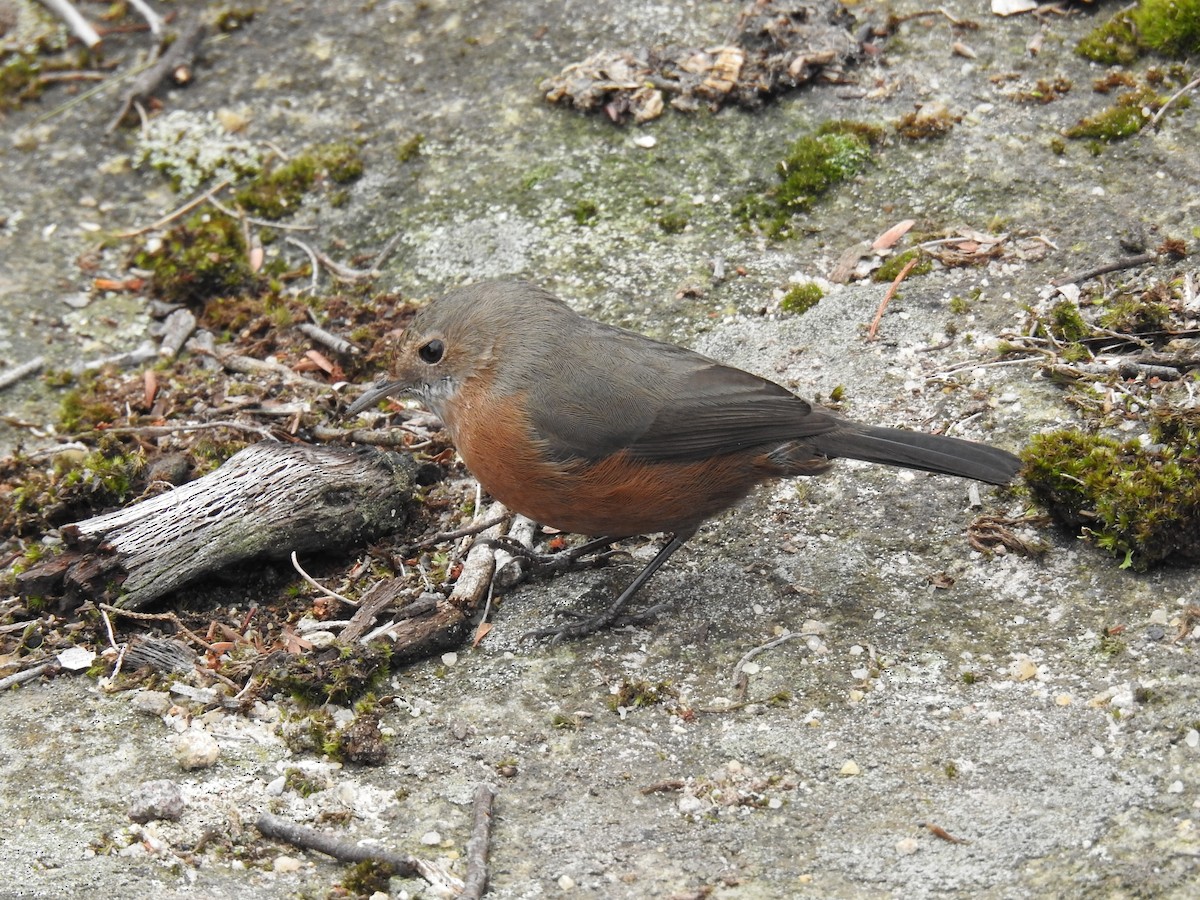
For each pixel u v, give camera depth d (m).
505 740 8.85
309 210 14.02
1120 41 13.67
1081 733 8.31
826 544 10.20
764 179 13.27
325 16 15.88
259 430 11.35
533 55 14.91
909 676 9.00
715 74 13.92
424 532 10.84
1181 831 7.52
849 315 11.91
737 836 7.97
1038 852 7.58
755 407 9.56
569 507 9.73
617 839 8.02
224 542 10.05
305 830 8.13
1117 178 12.52
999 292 11.79
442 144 14.25
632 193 13.38
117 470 10.91
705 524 10.66
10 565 10.55
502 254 13.09
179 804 8.38
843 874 7.63
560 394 9.54
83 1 16.77
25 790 8.59
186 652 9.68
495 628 9.96
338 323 12.83
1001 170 12.81
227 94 15.22
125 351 12.85
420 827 8.21
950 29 14.22
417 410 11.94
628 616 9.83
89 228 14.16
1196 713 8.22
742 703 8.96
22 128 15.20
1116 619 9.09
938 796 8.06
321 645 9.55
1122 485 9.34
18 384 12.55
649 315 12.27
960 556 9.85
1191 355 10.69
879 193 12.92
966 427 10.66
